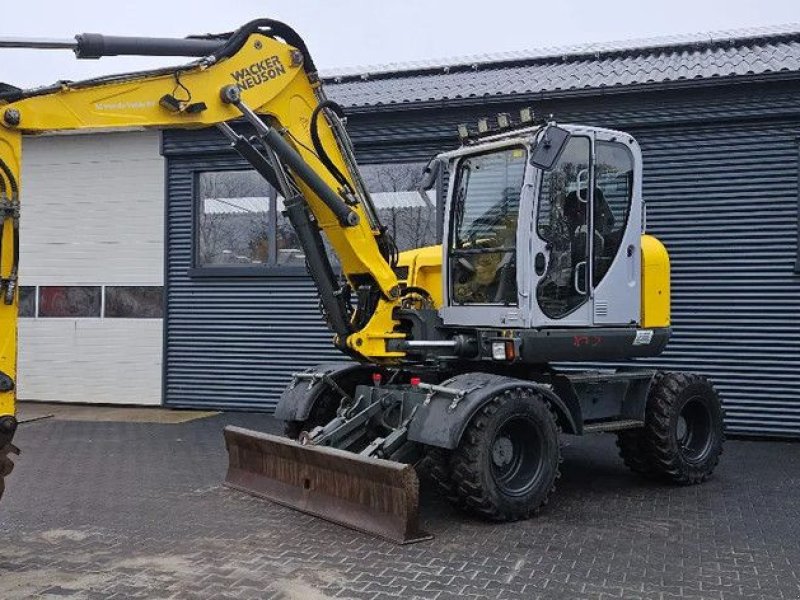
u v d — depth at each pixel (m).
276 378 12.20
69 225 13.26
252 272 12.24
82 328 13.21
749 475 8.06
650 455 7.55
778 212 9.88
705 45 12.54
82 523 6.25
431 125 11.30
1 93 5.13
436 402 6.22
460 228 7.28
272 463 6.95
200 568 5.19
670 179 10.30
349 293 7.32
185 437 10.26
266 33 6.64
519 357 6.62
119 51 5.54
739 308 10.03
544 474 6.43
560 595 4.75
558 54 13.14
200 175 12.63
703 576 5.08
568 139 6.30
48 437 10.26
